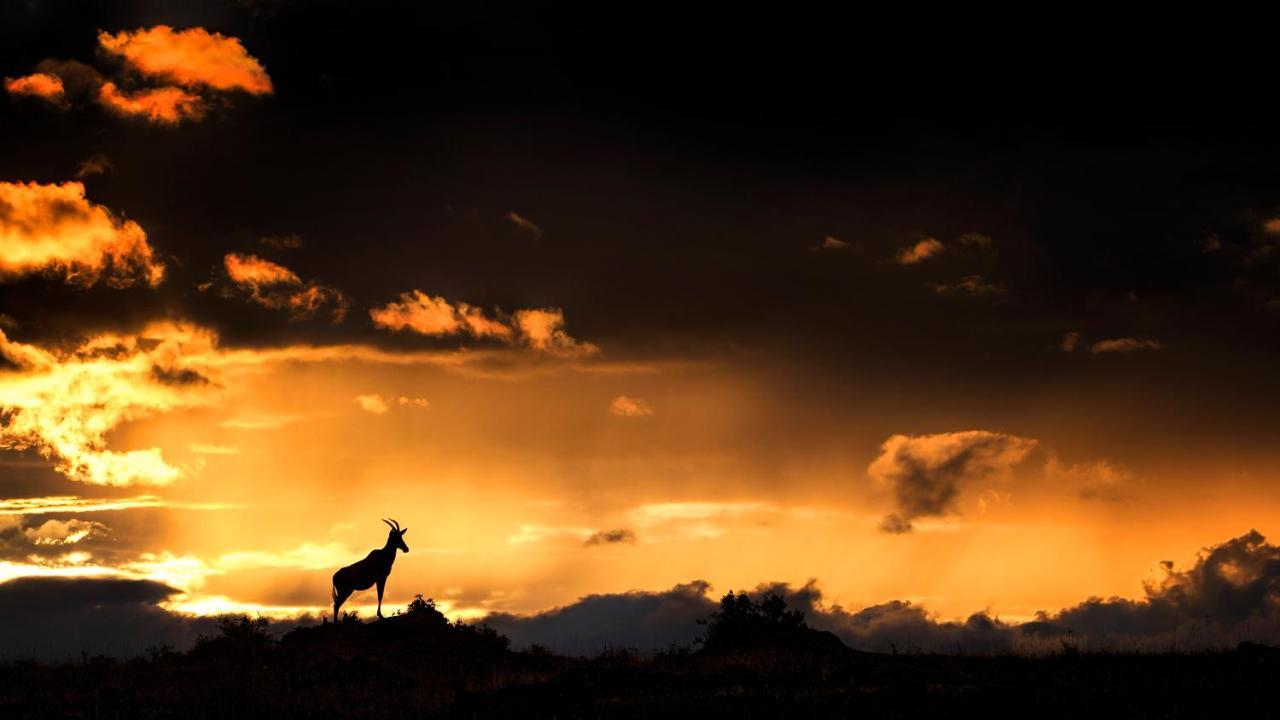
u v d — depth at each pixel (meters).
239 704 115.19
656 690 112.31
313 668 127.94
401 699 117.88
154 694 119.12
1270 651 123.19
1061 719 99.50
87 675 128.12
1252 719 98.25
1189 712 100.31
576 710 106.94
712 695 108.56
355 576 144.62
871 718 100.25
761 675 116.06
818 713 101.50
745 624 138.12
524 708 110.00
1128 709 101.38
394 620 143.62
